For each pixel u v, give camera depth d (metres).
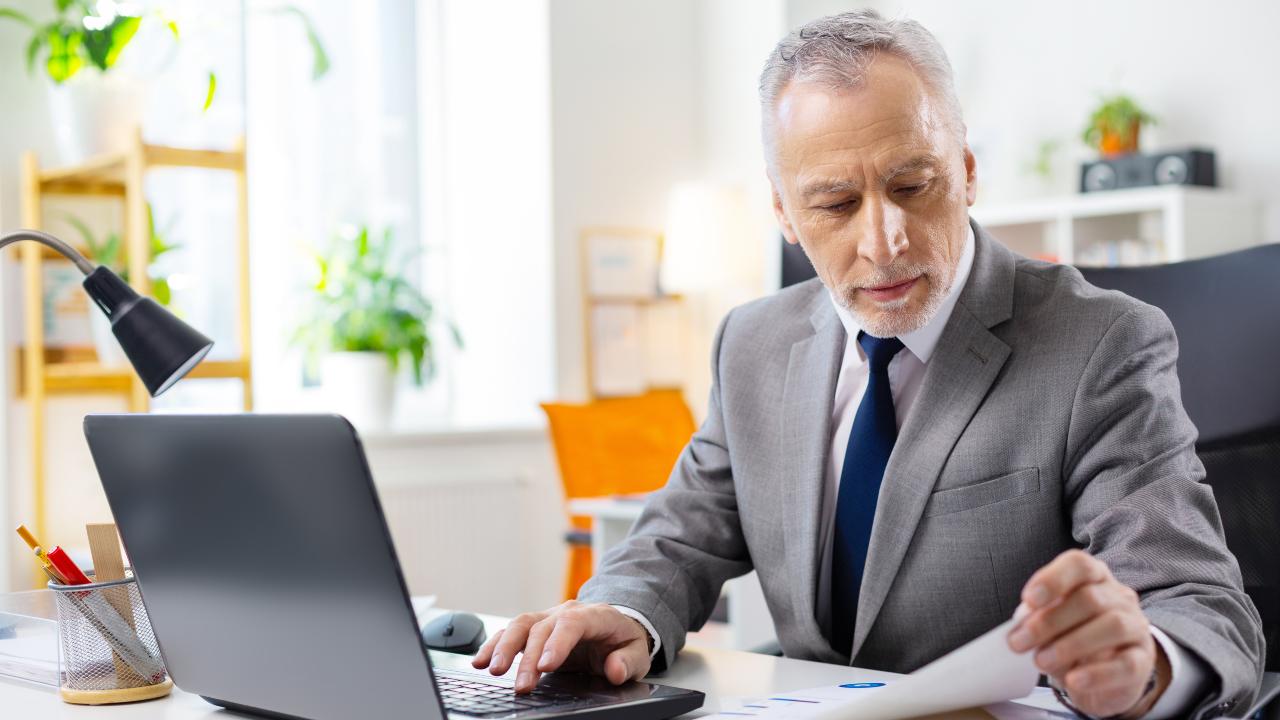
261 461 0.92
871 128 1.16
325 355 4.39
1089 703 0.84
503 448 4.70
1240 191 4.11
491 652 1.13
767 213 5.00
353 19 4.78
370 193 4.81
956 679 0.85
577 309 4.87
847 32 1.18
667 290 5.05
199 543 1.02
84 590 1.14
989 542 1.24
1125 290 1.52
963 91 4.80
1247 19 4.08
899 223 1.16
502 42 4.91
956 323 1.29
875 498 1.31
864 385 1.39
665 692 1.05
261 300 4.50
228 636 1.03
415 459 4.45
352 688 0.93
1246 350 1.43
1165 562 1.05
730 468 1.50
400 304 4.62
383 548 0.86
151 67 3.58
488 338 5.00
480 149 4.98
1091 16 4.46
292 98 4.61
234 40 4.32
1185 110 4.23
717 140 5.23
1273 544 1.36
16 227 3.30
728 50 5.17
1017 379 1.25
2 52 3.29
